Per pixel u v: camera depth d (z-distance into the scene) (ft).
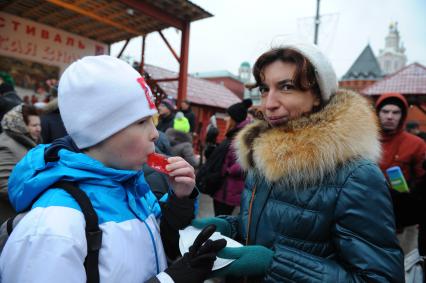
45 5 20.10
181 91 21.91
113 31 23.81
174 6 19.01
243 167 3.96
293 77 3.16
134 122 2.60
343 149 2.93
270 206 3.30
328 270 2.74
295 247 3.05
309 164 2.97
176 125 12.12
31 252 2.06
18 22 21.45
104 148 2.63
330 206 2.93
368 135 3.06
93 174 2.49
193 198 3.24
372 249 2.71
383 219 2.77
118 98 2.51
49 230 2.11
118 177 2.61
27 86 21.99
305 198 3.05
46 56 22.90
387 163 8.23
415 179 7.99
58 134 8.63
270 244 3.21
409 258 5.72
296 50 3.19
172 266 2.52
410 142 8.14
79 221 2.25
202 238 2.60
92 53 25.68
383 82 34.71
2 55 20.81
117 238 2.42
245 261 2.78
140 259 2.59
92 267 2.24
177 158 2.97
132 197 2.78
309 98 3.32
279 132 3.29
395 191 5.57
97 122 2.51
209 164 9.86
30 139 6.87
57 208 2.23
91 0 18.81
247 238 3.47
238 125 9.64
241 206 3.90
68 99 2.59
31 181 2.37
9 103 11.16
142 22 21.71
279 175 3.14
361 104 3.27
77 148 2.79
